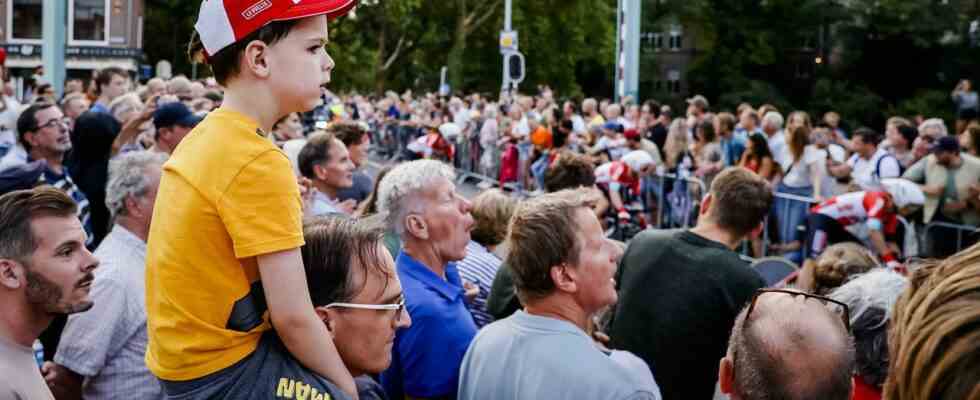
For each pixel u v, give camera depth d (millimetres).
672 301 3635
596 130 15180
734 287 3590
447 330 3209
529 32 48469
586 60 54562
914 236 8328
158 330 2004
